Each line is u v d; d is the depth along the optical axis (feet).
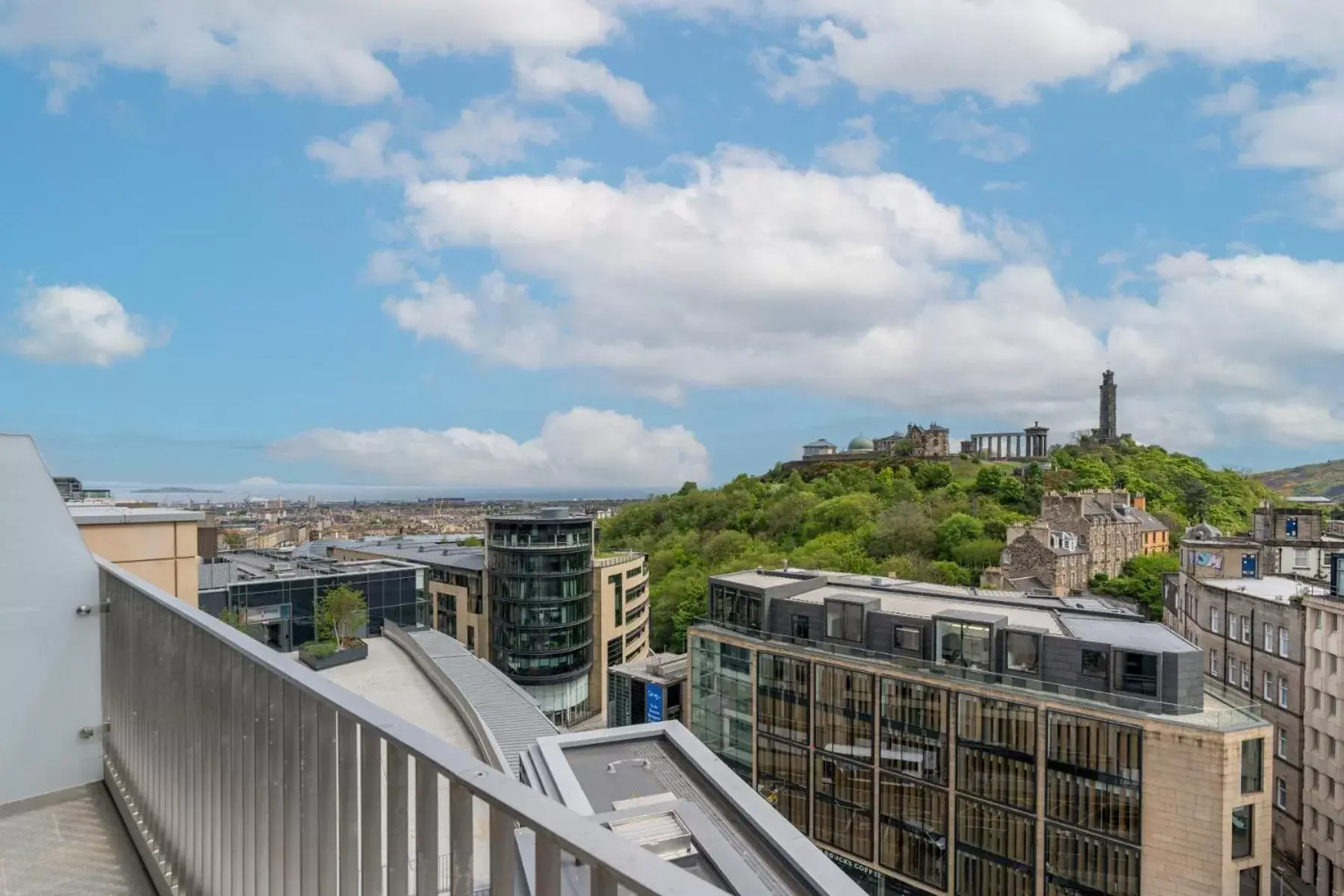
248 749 11.69
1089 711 104.99
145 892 15.61
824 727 135.44
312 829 9.53
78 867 16.40
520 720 108.37
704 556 374.22
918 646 125.29
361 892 8.02
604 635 224.53
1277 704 152.25
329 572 171.42
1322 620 139.74
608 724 208.64
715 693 154.61
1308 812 141.69
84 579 20.07
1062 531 297.33
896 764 125.90
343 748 8.60
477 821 25.09
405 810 7.50
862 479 453.58
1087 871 105.09
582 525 211.41
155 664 16.29
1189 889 96.73
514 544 204.23
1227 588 176.86
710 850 15.49
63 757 19.47
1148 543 326.85
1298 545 209.87
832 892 13.02
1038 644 113.29
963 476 496.64
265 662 10.46
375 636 162.20
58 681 19.47
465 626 224.94
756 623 148.46
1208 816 95.55
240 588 150.71
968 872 117.39
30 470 19.44
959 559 306.96
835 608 137.18
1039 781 109.70
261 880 11.11
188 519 34.35
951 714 119.03
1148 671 103.60
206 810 13.38
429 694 115.96
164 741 15.64
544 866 5.61
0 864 16.30
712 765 21.81
